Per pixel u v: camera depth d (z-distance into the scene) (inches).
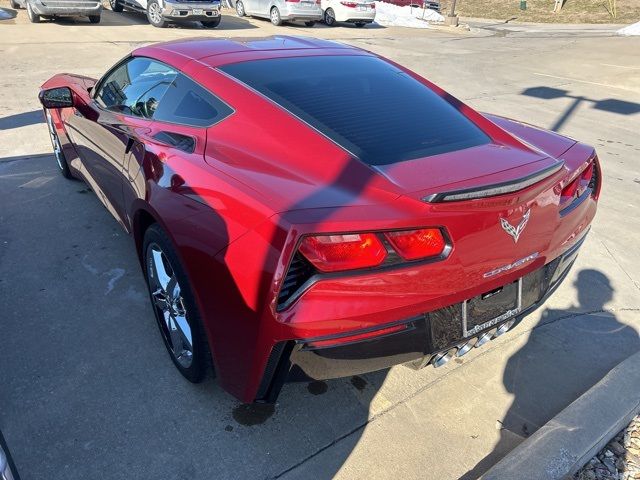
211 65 109.3
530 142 111.4
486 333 91.6
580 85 430.6
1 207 167.6
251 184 81.7
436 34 749.9
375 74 115.0
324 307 72.5
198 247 83.9
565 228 97.6
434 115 104.2
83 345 111.5
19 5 586.9
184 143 99.5
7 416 93.4
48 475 83.7
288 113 94.5
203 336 90.4
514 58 553.6
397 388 106.2
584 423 93.5
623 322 131.5
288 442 92.4
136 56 131.3
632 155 261.4
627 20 1067.9
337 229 70.6
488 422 99.3
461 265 79.0
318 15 667.4
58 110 168.1
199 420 95.5
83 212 167.0
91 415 94.8
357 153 86.6
